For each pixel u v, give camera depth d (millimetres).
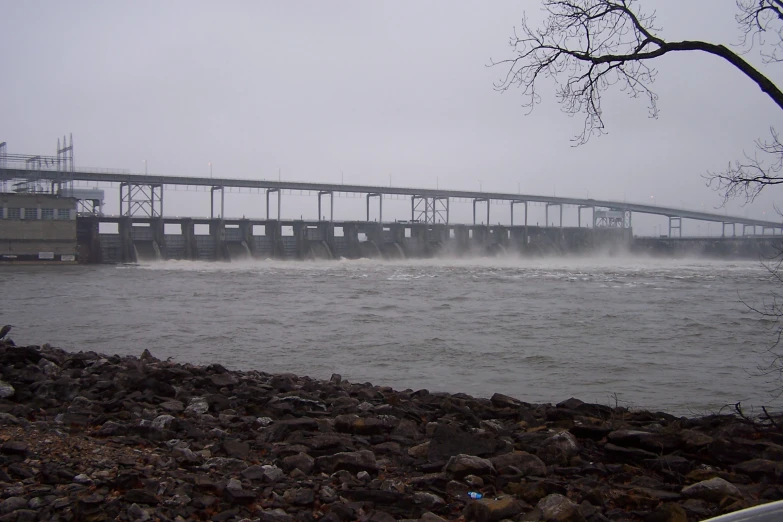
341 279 78562
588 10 12023
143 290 62188
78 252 109812
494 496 8117
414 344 30359
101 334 33469
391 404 14008
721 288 66938
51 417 11664
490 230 153875
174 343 30641
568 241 171875
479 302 51344
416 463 9422
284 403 13055
